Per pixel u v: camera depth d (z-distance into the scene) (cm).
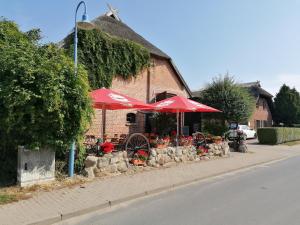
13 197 716
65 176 902
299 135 3130
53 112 806
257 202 759
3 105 786
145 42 2144
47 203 691
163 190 886
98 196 760
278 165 1466
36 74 781
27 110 778
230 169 1238
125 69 1830
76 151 952
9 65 779
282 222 606
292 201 770
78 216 649
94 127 1678
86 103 868
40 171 831
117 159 1029
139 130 1936
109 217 642
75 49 973
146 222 608
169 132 1952
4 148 837
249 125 3641
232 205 730
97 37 1655
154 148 1208
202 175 1080
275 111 4647
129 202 758
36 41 1111
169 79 2188
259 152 1938
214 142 1575
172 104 1379
